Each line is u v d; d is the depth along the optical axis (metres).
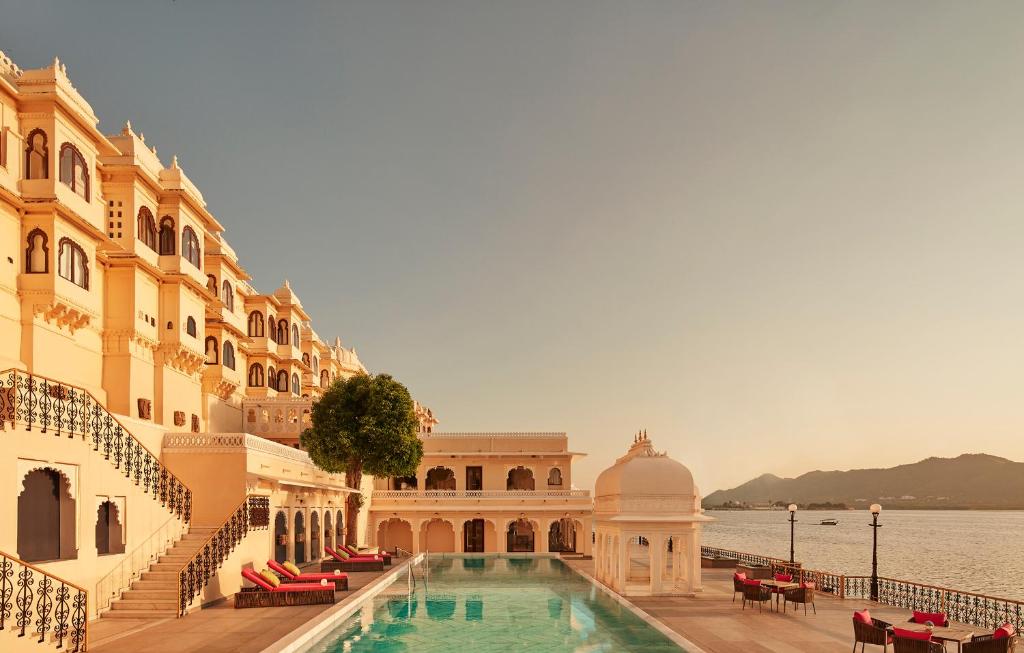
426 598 32.25
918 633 17.03
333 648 21.55
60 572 21.53
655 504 31.11
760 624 23.70
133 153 34.84
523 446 68.06
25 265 27.97
